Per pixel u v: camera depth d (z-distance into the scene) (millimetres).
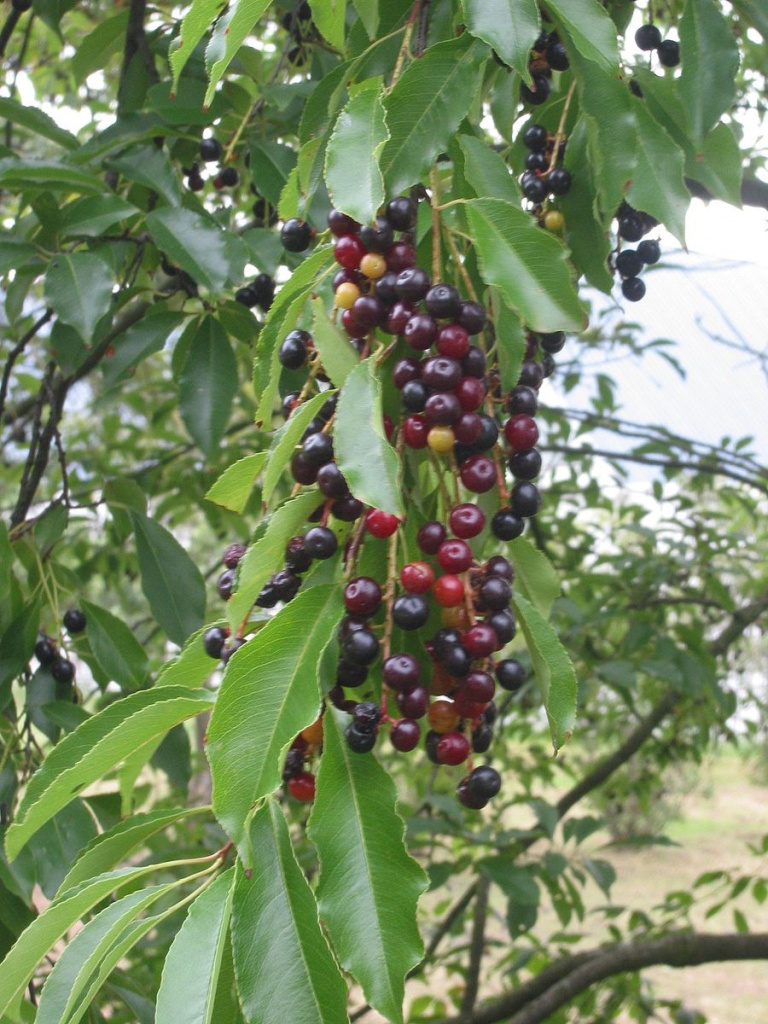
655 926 1214
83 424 1617
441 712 419
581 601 1351
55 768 460
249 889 379
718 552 1292
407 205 429
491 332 468
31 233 706
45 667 670
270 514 416
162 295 800
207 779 1683
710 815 3705
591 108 502
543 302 417
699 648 1136
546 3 445
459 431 415
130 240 708
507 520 435
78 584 726
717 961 1041
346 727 405
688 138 567
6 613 668
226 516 1258
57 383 880
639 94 574
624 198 511
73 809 590
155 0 988
